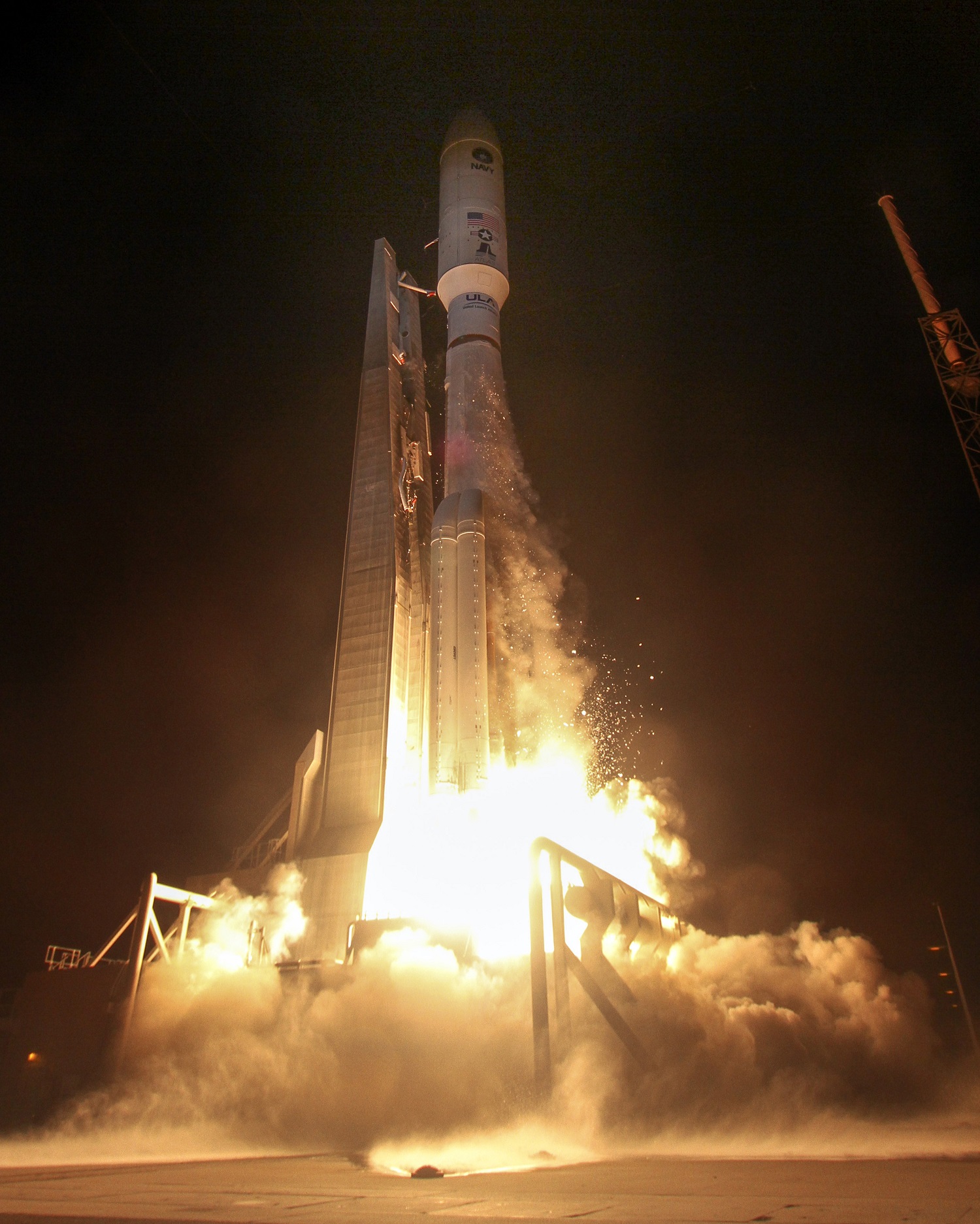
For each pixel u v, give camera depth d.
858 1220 6.38
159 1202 8.24
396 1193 9.09
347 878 34.56
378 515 42.59
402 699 39.41
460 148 42.88
